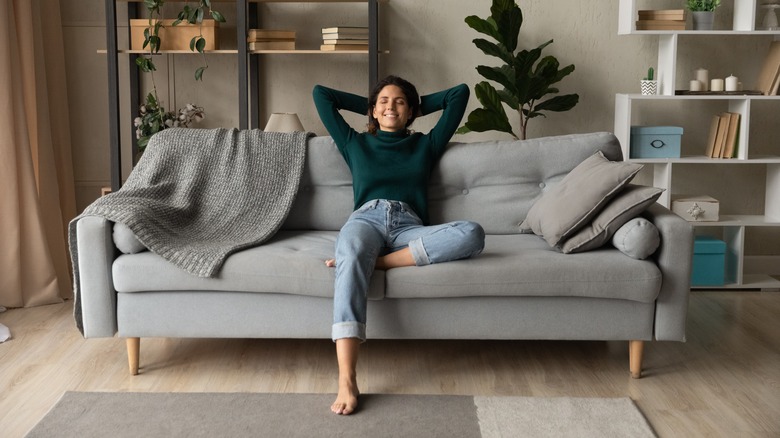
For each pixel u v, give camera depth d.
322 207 3.37
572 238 2.87
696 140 4.54
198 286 2.77
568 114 4.57
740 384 2.85
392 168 3.23
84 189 4.59
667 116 4.52
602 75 4.53
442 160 3.36
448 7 4.50
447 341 3.29
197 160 3.28
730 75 4.46
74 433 2.40
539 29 4.50
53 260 4.01
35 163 4.00
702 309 3.82
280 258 2.77
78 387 2.78
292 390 2.76
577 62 4.52
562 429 2.45
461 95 3.42
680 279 2.79
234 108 4.58
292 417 2.52
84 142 4.55
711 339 3.35
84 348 3.18
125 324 2.83
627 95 4.12
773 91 4.11
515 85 4.19
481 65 4.32
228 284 2.76
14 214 3.71
